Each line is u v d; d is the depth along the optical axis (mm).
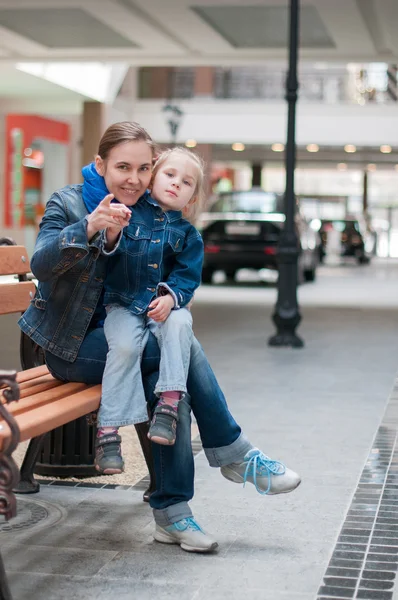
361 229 46906
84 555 3902
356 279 27859
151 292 3994
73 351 3992
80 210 3988
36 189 32656
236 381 8523
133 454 5707
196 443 6047
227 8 15680
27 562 3805
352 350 11000
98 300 4059
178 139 34125
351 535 4188
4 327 12570
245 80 34031
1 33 18203
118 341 3863
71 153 34188
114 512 4531
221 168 57750
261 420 6746
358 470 5348
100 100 26984
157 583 3582
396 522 4379
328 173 76750
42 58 20672
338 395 7875
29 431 3184
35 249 3828
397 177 77438
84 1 15266
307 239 24234
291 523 4367
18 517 4422
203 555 3916
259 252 21844
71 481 5098
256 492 4902
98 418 3822
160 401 3863
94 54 20234
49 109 27984
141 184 3957
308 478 5168
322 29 17312
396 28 16625
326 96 33688
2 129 29844
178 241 4059
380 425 6637
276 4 15234
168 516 4008
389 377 8953
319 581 3604
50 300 3998
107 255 3846
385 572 3699
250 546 4043
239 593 3477
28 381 4234
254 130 33875
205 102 34000
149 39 18453
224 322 13859
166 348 3834
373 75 33562
